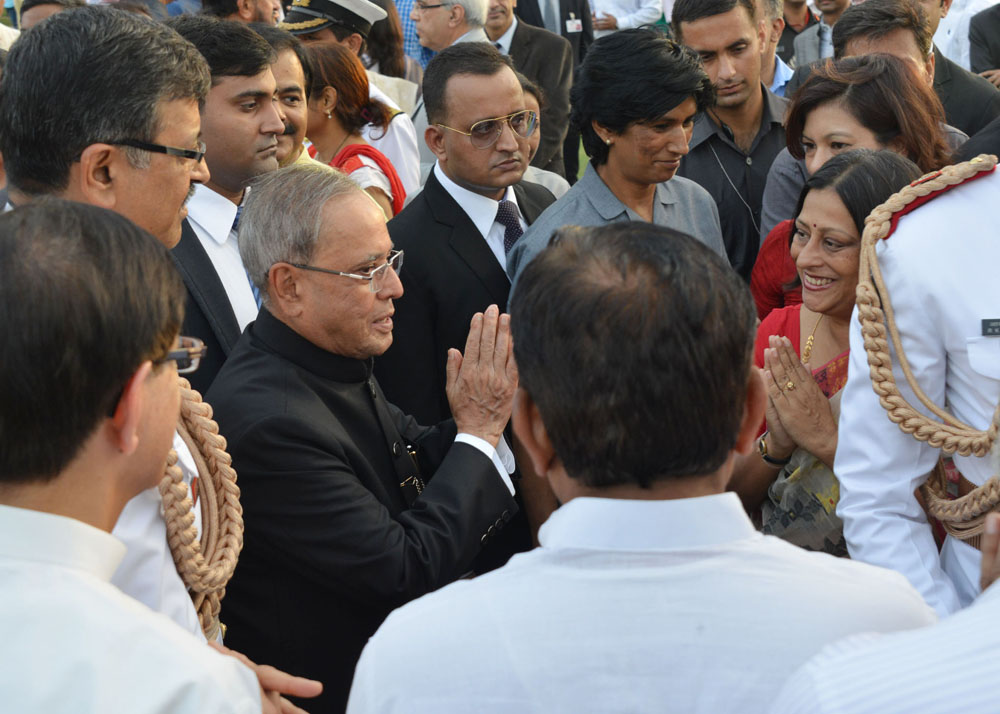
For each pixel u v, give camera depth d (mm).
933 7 4742
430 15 5836
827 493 2238
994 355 1738
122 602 1095
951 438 1773
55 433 1098
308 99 4047
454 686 1033
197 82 1890
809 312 2516
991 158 1832
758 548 1096
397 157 4598
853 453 1938
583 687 1019
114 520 1220
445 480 2125
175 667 1059
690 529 1077
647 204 3107
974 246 1772
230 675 1117
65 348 1078
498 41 6355
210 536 1586
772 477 2312
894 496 1888
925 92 3004
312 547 1931
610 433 1062
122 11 1847
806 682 926
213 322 2510
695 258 1102
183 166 1870
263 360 2062
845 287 2293
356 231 2053
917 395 1811
